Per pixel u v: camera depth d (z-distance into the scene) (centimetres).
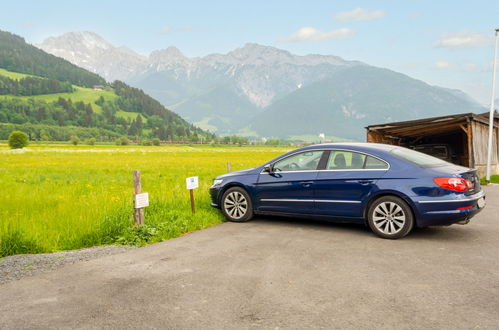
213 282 435
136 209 689
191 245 611
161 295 397
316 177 712
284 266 493
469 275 456
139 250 585
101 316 349
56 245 611
